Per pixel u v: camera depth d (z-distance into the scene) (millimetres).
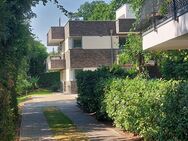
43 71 62656
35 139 13734
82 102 23531
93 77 20734
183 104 8438
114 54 48469
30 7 11969
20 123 18500
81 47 49000
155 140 10547
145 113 10938
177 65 17219
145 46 16922
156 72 25297
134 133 12906
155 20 14945
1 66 9938
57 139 13648
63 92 52562
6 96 9484
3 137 8727
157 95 10125
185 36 12617
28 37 16141
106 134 14312
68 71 49750
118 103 13977
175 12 12547
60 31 52531
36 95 46594
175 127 8812
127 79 14336
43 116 21641
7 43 11648
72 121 18844
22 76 28516
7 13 9297
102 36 49125
